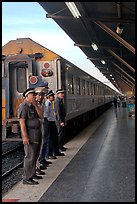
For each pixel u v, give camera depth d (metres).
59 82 10.77
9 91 10.67
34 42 10.97
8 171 7.78
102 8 12.30
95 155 9.15
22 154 10.66
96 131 15.94
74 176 6.79
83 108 17.59
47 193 5.67
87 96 19.66
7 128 10.52
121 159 8.45
